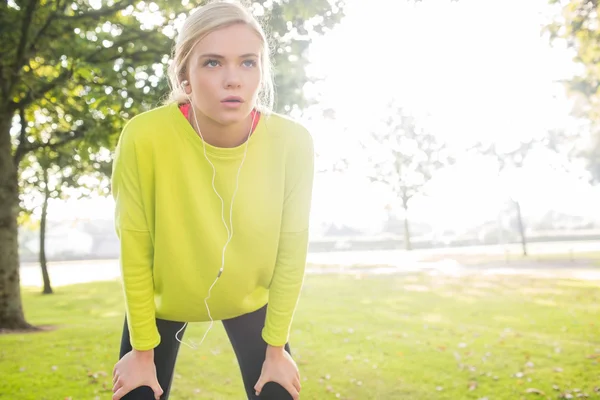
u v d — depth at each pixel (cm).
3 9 693
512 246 4200
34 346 659
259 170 149
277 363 161
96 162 1005
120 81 725
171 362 170
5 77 803
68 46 741
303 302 1084
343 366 542
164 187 143
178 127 142
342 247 5131
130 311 150
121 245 148
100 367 543
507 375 502
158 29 753
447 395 445
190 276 151
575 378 483
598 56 834
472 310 938
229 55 127
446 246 5009
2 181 904
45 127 1045
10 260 884
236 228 148
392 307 994
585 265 1912
